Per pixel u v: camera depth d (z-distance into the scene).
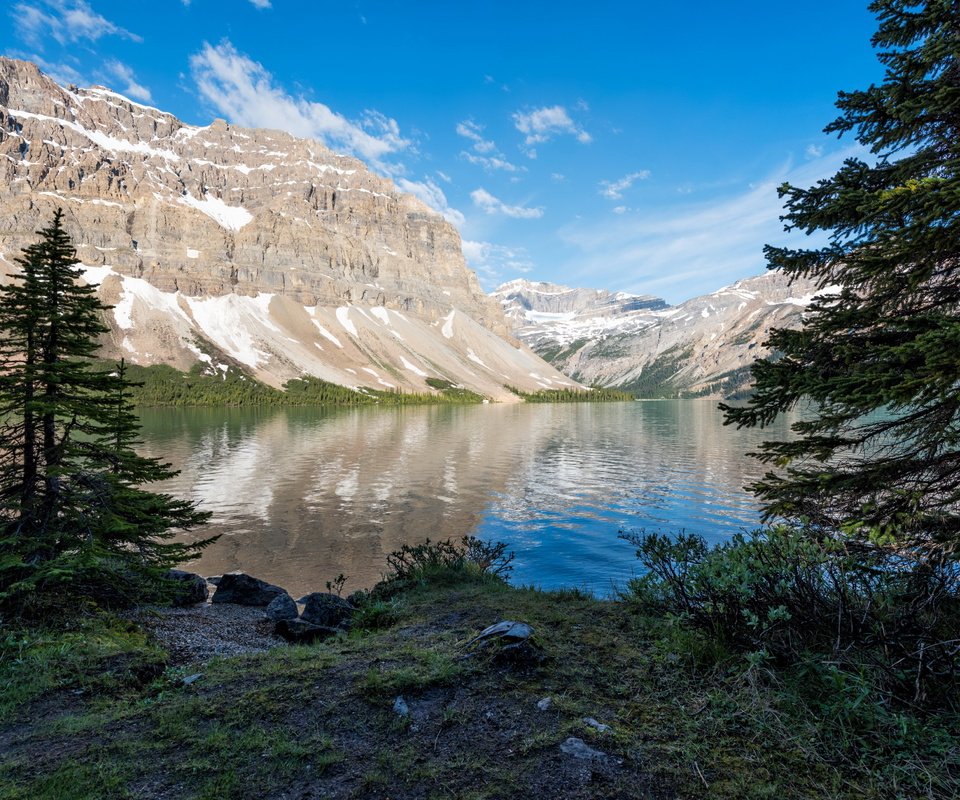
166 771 4.05
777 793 3.46
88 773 4.04
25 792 3.82
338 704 4.95
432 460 58.56
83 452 10.10
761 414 6.14
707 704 4.59
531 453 64.38
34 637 7.31
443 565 12.41
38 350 9.80
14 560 8.18
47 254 9.70
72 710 5.33
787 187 5.98
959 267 4.89
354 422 117.19
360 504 36.47
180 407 167.88
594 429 100.69
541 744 4.12
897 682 4.42
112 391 10.75
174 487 42.28
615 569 22.84
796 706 4.39
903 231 4.50
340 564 24.03
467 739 4.30
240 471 50.00
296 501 37.41
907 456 5.19
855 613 5.16
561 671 5.35
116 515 9.80
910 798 3.36
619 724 4.37
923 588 5.23
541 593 9.40
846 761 3.76
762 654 4.76
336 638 8.27
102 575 9.49
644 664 5.43
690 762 3.83
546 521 31.70
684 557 6.91
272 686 5.40
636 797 3.51
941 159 5.27
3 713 5.24
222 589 13.52
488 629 6.27
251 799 3.69
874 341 5.46
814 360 5.71
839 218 5.64
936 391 4.28
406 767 3.97
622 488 41.94
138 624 9.34
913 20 5.28
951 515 5.00
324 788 3.79
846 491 5.55
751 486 6.23
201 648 8.72
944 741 3.77
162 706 5.15
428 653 5.95
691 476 47.16
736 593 5.58
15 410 9.53
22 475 9.71
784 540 6.15
